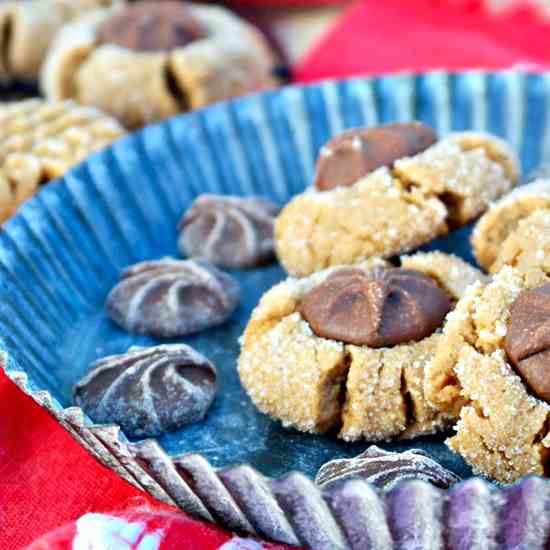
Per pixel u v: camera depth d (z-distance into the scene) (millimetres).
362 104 447
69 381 386
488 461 342
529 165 444
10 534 357
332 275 375
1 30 513
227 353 395
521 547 322
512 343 342
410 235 386
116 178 427
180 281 400
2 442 373
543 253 364
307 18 568
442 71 447
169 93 485
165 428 371
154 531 337
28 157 438
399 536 324
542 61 513
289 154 450
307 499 323
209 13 513
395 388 359
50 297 398
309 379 361
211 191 445
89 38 489
